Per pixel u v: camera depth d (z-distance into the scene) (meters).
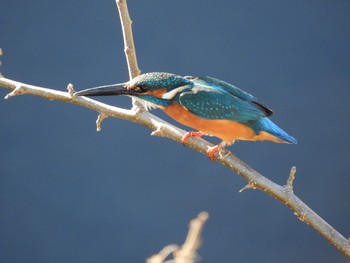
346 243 6.45
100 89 7.57
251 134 7.95
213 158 7.11
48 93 7.09
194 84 7.96
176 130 7.25
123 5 7.55
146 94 7.75
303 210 6.57
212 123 7.87
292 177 6.67
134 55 7.70
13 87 7.11
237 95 8.02
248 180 6.82
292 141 8.04
